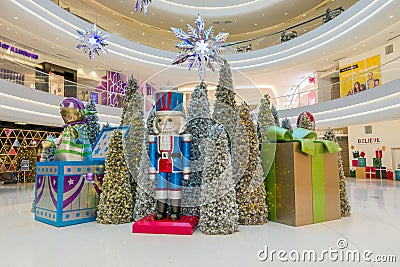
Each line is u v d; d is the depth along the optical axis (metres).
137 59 13.48
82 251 2.04
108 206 2.96
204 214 2.53
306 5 13.69
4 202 5.25
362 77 10.30
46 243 2.26
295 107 12.81
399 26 9.68
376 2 8.77
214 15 14.62
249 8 14.16
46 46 11.59
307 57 12.53
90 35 4.42
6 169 11.39
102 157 3.62
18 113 8.54
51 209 3.01
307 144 2.90
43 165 3.21
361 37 10.50
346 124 11.16
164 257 1.90
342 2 11.48
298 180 2.86
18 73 8.55
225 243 2.21
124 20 15.30
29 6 8.87
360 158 13.05
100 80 14.79
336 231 2.63
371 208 4.28
